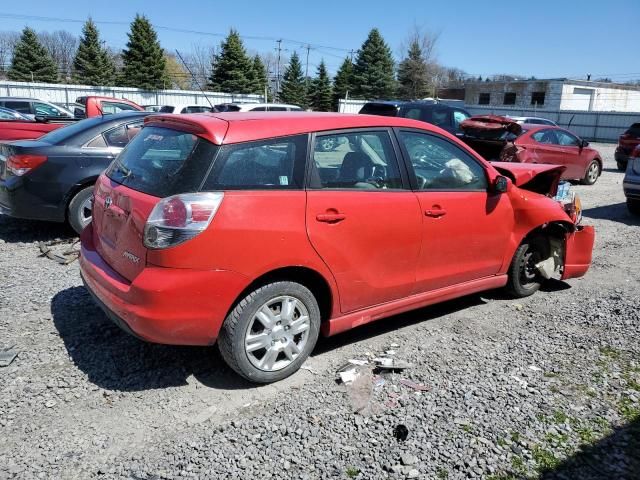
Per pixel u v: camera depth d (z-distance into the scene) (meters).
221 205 2.98
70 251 5.77
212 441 2.81
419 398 3.27
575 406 3.25
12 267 5.35
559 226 5.01
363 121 3.71
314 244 3.30
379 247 3.65
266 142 3.21
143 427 2.92
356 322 3.72
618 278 5.80
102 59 55.06
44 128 8.96
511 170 4.84
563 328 4.40
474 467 2.68
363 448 2.79
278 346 3.33
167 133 3.42
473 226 4.25
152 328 2.96
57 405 3.08
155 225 2.93
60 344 3.78
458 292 4.36
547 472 2.67
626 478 2.65
